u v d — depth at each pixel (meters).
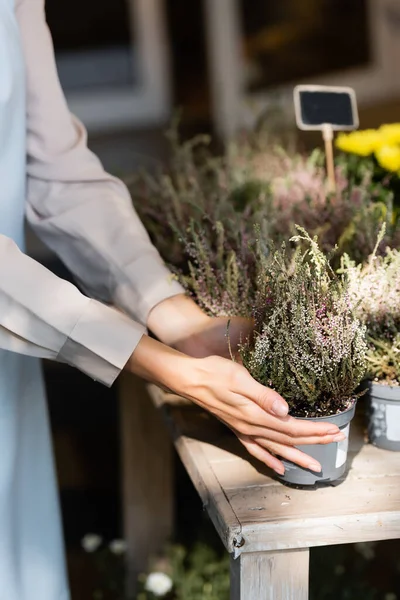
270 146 2.42
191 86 7.25
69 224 1.48
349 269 1.36
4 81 1.35
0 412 1.40
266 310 1.28
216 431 1.43
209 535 2.42
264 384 1.23
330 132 1.85
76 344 1.22
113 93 7.26
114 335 1.22
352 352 1.24
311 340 1.21
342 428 1.23
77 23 7.55
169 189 1.87
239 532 1.13
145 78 7.25
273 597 1.19
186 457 1.39
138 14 7.16
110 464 3.13
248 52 6.72
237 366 1.17
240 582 1.18
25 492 1.49
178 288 1.44
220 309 1.45
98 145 6.62
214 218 1.72
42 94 1.51
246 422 1.20
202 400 1.21
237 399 1.17
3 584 1.41
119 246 1.46
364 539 1.17
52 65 1.53
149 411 2.23
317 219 1.71
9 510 1.42
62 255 1.51
